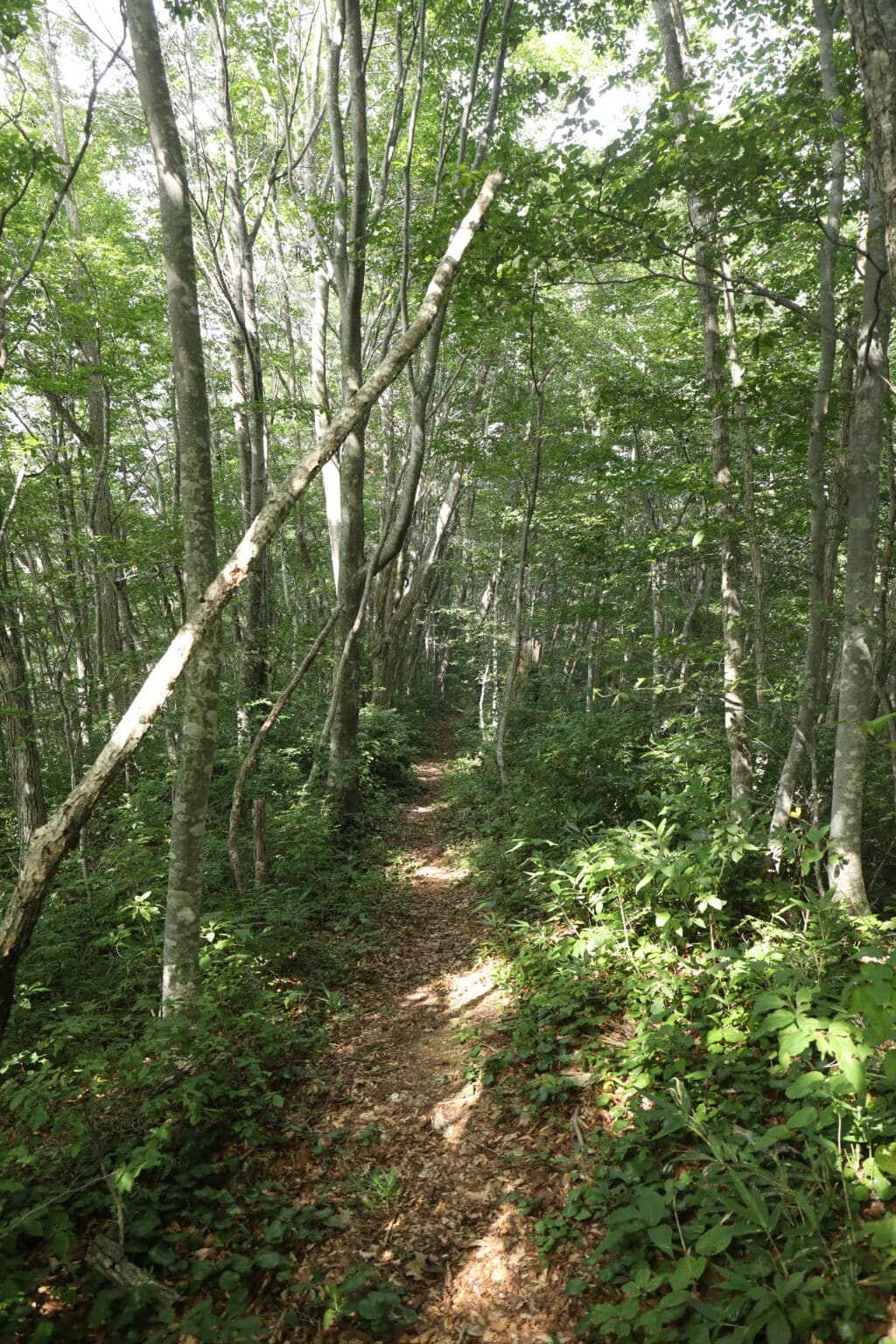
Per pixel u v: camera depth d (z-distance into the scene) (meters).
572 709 15.91
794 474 9.04
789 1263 2.47
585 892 6.07
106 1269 2.91
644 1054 3.90
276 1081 4.67
